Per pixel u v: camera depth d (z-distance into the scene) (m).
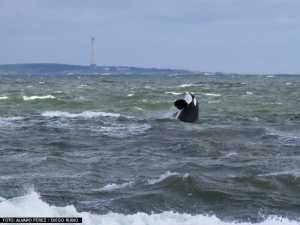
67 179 43.12
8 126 77.06
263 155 55.22
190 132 70.56
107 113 96.69
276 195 39.31
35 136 67.38
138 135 68.81
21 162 50.12
